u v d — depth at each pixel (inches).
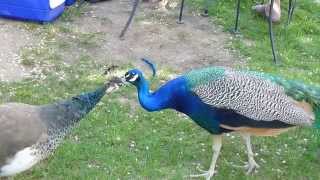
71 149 79.0
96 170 76.0
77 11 119.1
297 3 133.0
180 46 110.0
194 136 84.7
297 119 71.9
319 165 81.0
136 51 106.8
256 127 72.4
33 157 66.3
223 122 72.4
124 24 115.6
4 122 64.6
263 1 128.6
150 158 79.0
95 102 71.4
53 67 98.6
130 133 83.7
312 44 116.6
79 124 84.1
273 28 120.4
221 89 71.5
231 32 116.8
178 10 123.6
